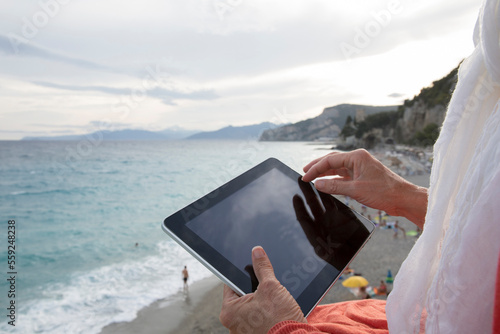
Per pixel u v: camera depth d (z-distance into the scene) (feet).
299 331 2.25
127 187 157.48
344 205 3.87
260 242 3.25
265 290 2.64
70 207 129.18
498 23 1.85
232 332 2.78
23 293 58.34
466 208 1.91
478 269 1.75
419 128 220.02
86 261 74.64
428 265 2.48
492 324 1.59
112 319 43.45
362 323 3.68
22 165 210.18
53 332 43.39
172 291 49.16
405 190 3.90
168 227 3.13
